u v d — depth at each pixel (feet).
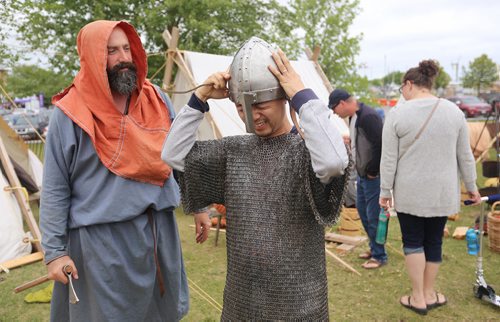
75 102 7.00
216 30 33.53
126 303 7.34
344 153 4.68
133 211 7.15
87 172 7.10
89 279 7.18
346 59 35.94
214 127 17.83
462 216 20.24
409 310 11.49
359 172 13.84
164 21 30.60
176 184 7.93
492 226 15.42
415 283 11.25
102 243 7.10
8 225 15.23
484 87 131.64
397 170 10.63
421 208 10.35
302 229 5.20
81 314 7.30
